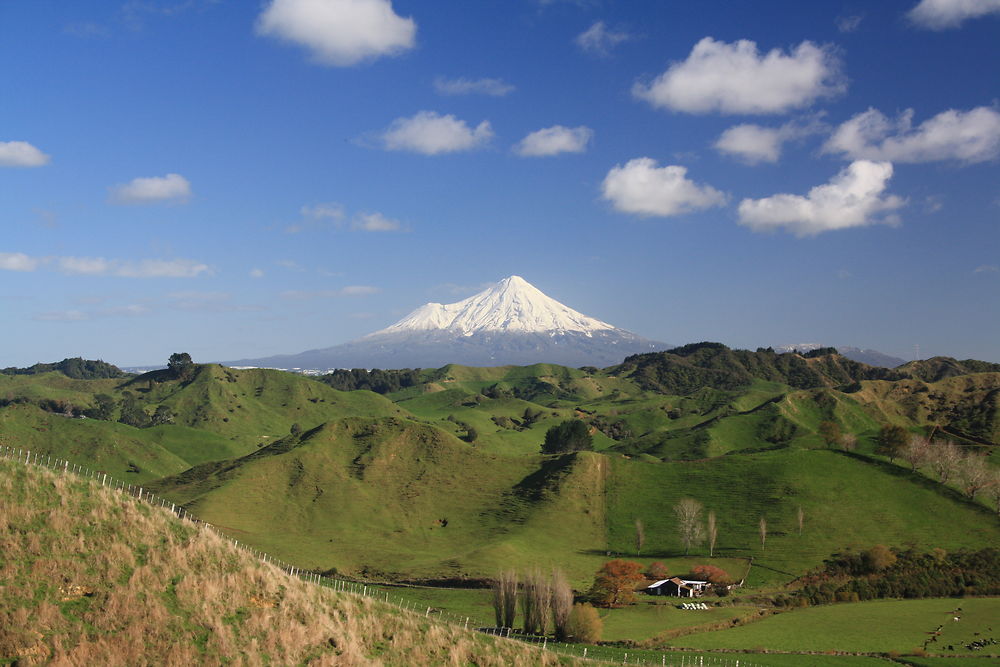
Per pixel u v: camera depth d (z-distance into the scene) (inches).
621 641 3171.8
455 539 5541.3
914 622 3412.9
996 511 5182.1
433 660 1929.1
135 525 1850.4
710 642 3169.3
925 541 4790.8
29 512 1738.4
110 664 1455.5
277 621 1768.0
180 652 1542.8
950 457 5743.1
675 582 4197.8
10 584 1536.7
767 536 5093.5
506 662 2063.2
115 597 1603.1
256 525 5639.8
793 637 3225.9
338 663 1720.0
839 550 4756.4
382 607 2145.7
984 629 3282.5
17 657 1392.7
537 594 3267.7
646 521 5561.0
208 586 1761.8
